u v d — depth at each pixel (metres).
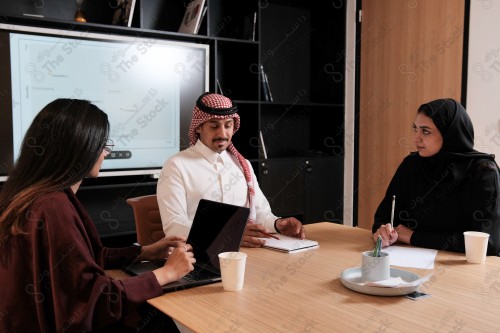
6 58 2.71
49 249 1.13
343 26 4.10
